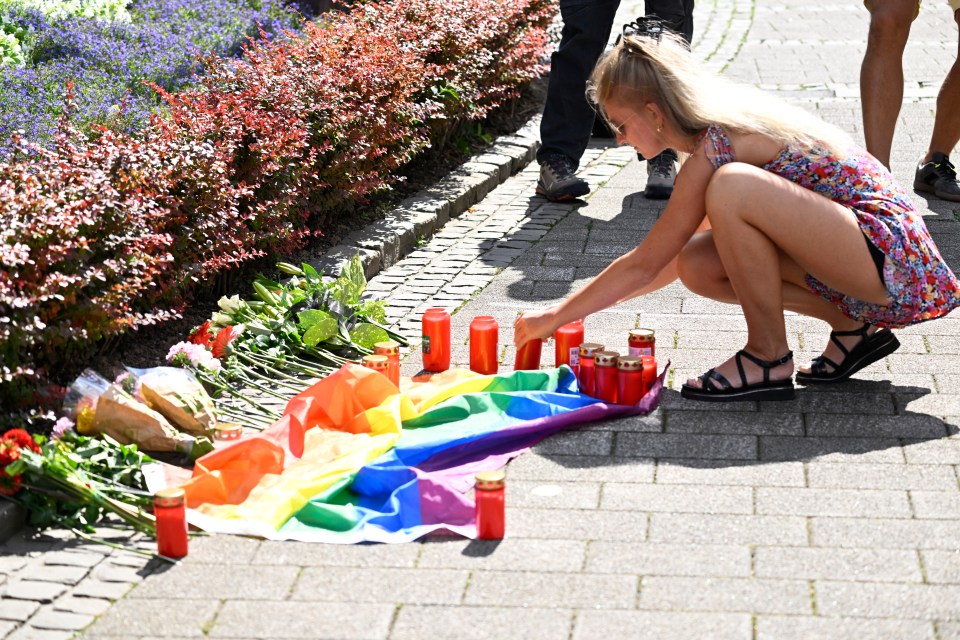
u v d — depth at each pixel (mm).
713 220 4016
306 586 3129
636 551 3258
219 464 3676
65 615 3000
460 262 6043
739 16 12094
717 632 2869
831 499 3514
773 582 3080
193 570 3221
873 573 3109
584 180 7309
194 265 4754
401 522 3453
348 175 5902
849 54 10195
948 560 3162
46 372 4168
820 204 3953
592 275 5770
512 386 4340
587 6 6719
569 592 3062
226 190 4828
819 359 4410
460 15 7445
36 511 3449
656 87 4027
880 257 4023
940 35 10750
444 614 2977
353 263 5176
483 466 3805
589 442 3959
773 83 9312
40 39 6918
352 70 6055
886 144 6328
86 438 3713
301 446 3938
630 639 2848
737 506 3490
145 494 3531
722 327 5023
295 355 4824
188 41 7410
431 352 4617
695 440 3943
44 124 5438
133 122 5660
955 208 6605
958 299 4168
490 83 7875
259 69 5613
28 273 3924
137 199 4387
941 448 3826
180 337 4914
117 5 7938
